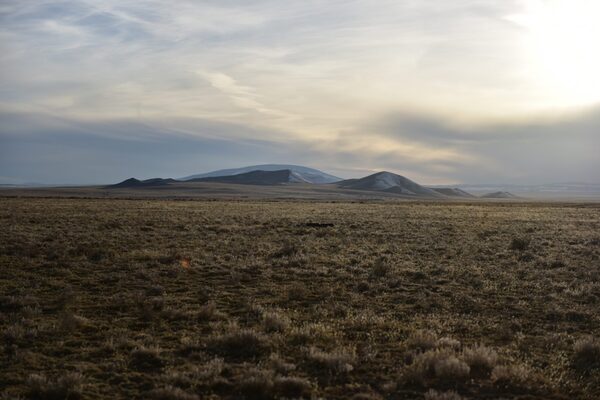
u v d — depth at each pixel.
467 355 9.18
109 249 22.81
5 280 16.23
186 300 14.12
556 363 9.40
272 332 10.98
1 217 38.78
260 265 19.58
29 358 9.14
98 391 7.84
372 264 20.56
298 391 7.92
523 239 27.64
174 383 8.02
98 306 13.16
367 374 8.68
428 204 98.12
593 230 36.91
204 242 26.52
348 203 99.06
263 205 75.25
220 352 9.71
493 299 14.79
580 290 15.87
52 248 22.55
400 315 12.92
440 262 21.30
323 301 14.21
